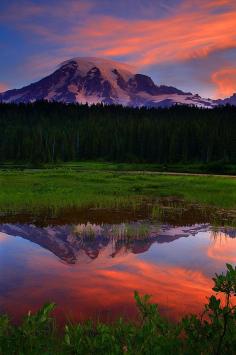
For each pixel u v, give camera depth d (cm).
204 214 1894
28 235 1328
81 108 17825
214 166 7669
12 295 708
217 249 1126
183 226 1552
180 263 960
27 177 4084
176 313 614
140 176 4512
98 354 294
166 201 2411
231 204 2252
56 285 771
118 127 11975
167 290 742
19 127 11956
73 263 953
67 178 3988
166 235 1353
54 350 332
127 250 1109
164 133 10031
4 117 15250
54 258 1005
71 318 592
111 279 817
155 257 1023
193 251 1099
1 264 936
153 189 3039
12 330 323
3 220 1630
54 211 1886
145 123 11106
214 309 292
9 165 9250
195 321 311
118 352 281
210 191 2911
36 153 9775
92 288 750
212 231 1448
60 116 16112
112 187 3086
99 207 2050
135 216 1794
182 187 3197
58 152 10875
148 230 1442
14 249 1105
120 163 9800
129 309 635
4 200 2131
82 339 308
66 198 2297
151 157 10006
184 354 300
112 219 1703
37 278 819
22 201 2130
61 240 1245
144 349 286
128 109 17250
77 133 11869
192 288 757
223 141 8969
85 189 2872
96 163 9806
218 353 289
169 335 309
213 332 300
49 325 496
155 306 324
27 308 643
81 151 11388
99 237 1300
